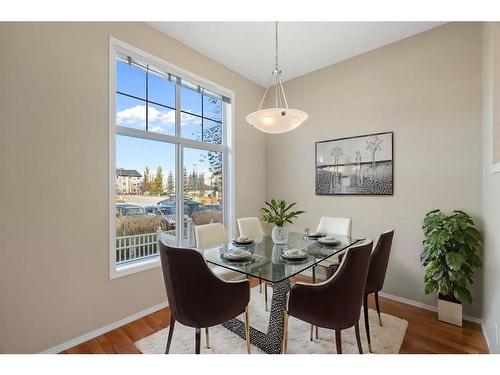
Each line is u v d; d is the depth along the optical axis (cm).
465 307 235
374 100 298
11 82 170
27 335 178
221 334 210
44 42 185
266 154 414
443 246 214
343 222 285
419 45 267
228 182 362
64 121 195
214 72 328
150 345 195
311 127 358
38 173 182
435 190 255
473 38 236
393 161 283
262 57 320
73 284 199
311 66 342
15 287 172
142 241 263
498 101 184
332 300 154
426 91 262
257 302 273
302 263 183
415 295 267
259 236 282
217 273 235
